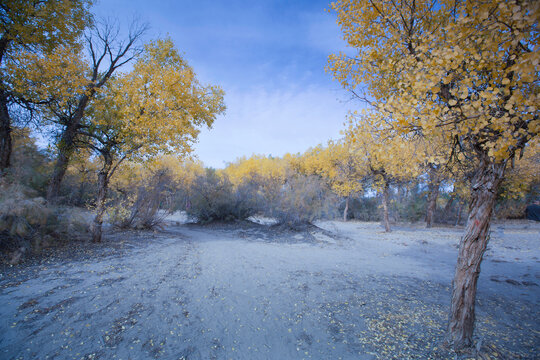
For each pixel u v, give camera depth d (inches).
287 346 134.8
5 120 318.3
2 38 314.3
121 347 127.0
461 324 126.6
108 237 400.2
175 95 409.1
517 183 604.4
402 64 158.6
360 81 192.7
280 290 216.7
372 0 167.2
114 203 481.7
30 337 128.4
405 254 389.7
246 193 708.0
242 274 258.2
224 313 170.1
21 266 229.3
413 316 168.1
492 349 125.1
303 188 581.3
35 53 329.1
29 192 292.5
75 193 526.3
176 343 133.6
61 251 286.0
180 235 502.6
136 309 165.5
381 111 124.0
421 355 122.7
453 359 118.0
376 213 1147.3
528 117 87.6
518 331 148.2
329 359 123.3
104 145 382.0
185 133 423.8
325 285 233.0
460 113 104.0
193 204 707.4
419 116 106.2
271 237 518.9
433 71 102.1
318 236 523.5
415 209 939.3
